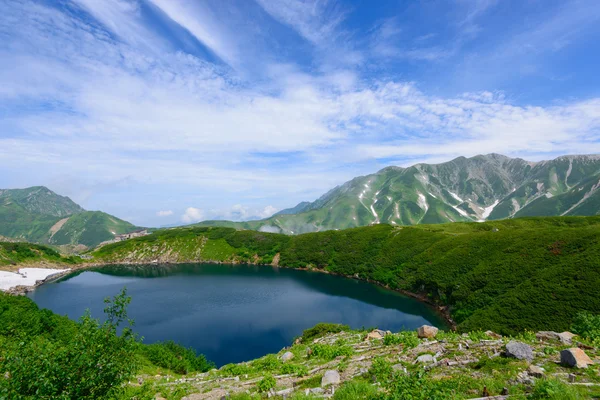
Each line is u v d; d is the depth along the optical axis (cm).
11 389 888
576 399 985
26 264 15825
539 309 5484
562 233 8006
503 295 6619
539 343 1698
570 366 1317
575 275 5866
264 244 19138
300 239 18375
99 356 1038
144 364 3222
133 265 18762
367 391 1276
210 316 8175
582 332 2052
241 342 6353
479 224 15762
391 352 1922
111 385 1046
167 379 2473
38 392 877
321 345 2478
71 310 9119
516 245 8581
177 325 7462
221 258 18938
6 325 2912
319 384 1577
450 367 1490
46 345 997
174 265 18300
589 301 5078
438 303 8581
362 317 7912
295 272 14875
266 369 2233
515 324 5416
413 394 1085
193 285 12325
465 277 8294
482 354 1581
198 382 2169
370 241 14938
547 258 7244
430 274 9638
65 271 16400
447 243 11106
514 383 1213
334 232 17750
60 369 948
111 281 13638
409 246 12744
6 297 4503
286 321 7700
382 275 11812
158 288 11825
